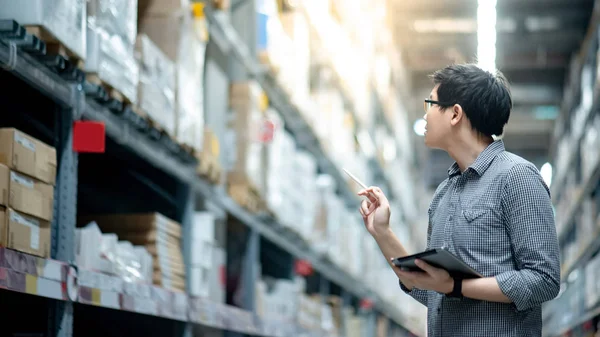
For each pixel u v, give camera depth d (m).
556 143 12.67
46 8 2.39
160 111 3.36
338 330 7.71
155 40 3.59
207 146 4.14
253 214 5.09
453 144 2.26
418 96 14.45
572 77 9.37
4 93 3.15
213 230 4.29
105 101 2.95
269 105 5.79
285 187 5.48
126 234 3.59
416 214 15.56
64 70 2.64
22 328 3.25
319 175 7.55
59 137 2.75
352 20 8.14
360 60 8.57
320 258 7.03
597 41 7.48
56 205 2.73
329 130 7.01
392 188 11.28
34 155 2.49
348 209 8.73
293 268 6.50
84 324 4.10
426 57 13.12
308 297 6.88
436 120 2.27
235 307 4.98
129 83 3.06
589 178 6.91
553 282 2.05
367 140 8.91
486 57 9.58
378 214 2.39
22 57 2.41
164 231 3.70
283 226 5.61
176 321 3.90
